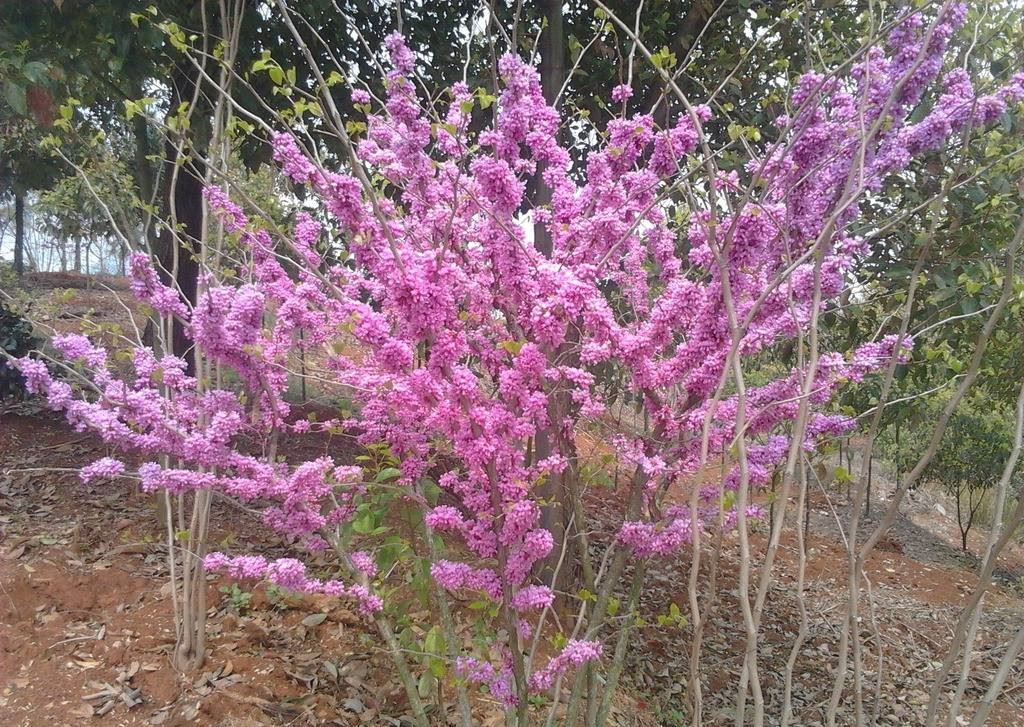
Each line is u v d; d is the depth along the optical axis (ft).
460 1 13.39
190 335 5.88
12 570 10.05
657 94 12.07
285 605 10.02
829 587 17.28
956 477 24.90
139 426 5.83
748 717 11.35
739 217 4.91
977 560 24.21
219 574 10.49
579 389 6.15
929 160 10.15
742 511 4.63
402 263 4.99
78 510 12.49
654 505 6.21
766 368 12.71
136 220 14.88
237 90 11.87
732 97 12.01
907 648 14.83
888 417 13.30
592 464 7.10
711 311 5.22
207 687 8.22
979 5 7.57
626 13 12.74
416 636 8.82
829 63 9.70
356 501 6.87
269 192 10.29
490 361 6.19
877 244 11.28
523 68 5.67
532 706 8.43
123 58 10.53
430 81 12.89
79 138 8.45
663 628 13.02
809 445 5.82
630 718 9.79
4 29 10.23
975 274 9.89
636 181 6.26
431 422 5.33
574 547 9.70
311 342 6.90
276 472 6.24
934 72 5.04
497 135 5.43
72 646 8.79
